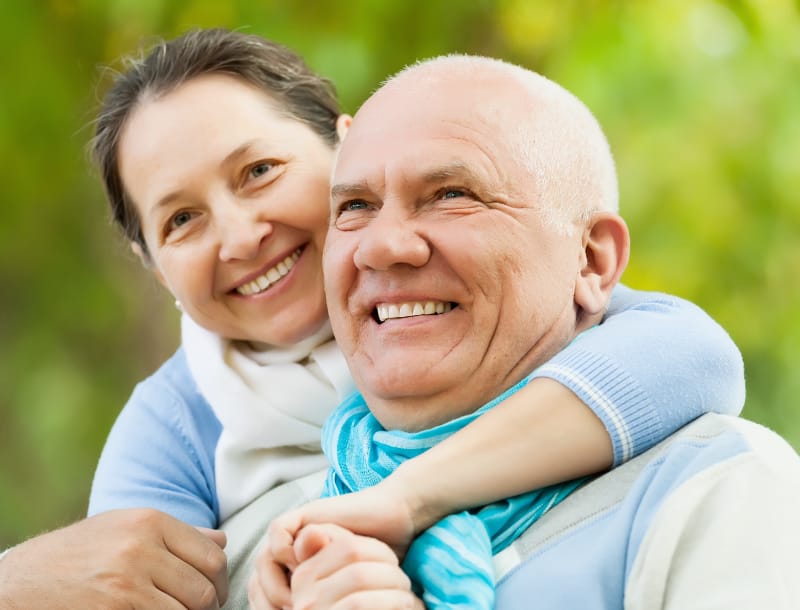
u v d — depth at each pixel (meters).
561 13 5.49
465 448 2.19
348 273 2.40
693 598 1.98
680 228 5.67
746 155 5.66
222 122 2.83
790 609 1.95
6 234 6.37
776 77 5.71
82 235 6.54
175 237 2.86
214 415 2.95
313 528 2.05
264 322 2.87
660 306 2.44
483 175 2.29
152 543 2.46
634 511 2.12
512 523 2.22
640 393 2.21
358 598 1.96
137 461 2.91
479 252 2.27
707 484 2.08
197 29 3.01
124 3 5.39
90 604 2.38
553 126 2.39
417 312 2.34
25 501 6.64
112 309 6.61
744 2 5.61
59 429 6.51
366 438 2.41
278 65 2.99
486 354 2.32
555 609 2.08
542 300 2.32
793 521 2.05
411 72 2.46
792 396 5.95
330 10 5.36
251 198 2.83
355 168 2.37
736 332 5.88
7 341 6.62
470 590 2.06
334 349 2.88
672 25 5.62
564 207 2.37
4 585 2.43
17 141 5.87
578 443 2.19
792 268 5.80
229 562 2.69
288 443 2.83
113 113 2.94
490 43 5.55
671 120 5.60
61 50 5.73
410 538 2.15
